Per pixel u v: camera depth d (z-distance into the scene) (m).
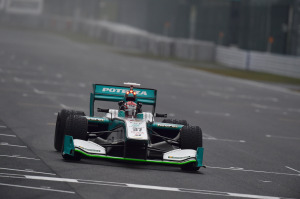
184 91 120.44
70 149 43.56
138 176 41.16
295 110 107.50
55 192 34.44
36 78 115.69
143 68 173.75
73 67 150.50
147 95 50.25
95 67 157.38
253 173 48.19
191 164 44.81
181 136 45.91
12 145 50.19
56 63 157.38
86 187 36.34
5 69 127.12
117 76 136.12
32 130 59.88
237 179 44.62
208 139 65.56
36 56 173.12
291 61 187.50
